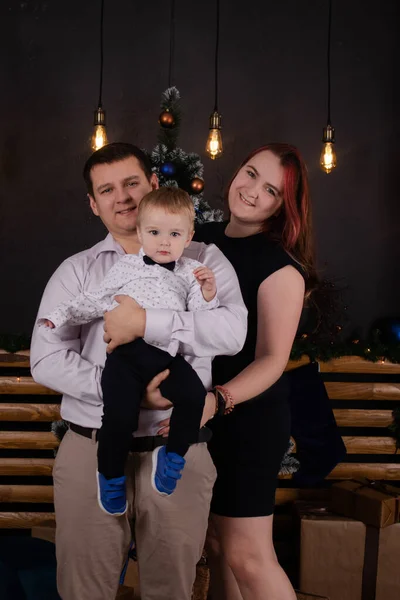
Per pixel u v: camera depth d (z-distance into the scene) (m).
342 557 3.31
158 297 1.90
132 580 3.00
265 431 2.30
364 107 5.43
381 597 3.29
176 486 1.91
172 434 1.84
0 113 5.34
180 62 5.37
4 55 5.31
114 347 1.84
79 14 5.33
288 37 5.39
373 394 3.90
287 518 3.86
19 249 5.41
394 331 4.98
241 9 5.37
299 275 2.28
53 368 1.89
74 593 1.92
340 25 5.39
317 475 3.53
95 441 1.92
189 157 3.42
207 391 2.02
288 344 2.25
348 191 5.47
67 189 5.40
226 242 2.41
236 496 2.29
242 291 2.29
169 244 1.93
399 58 5.42
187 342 1.86
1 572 2.67
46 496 3.83
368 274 5.50
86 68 5.35
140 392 1.85
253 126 5.42
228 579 2.46
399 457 4.17
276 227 2.41
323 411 3.55
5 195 5.38
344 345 4.00
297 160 2.33
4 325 5.43
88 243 5.44
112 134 5.39
